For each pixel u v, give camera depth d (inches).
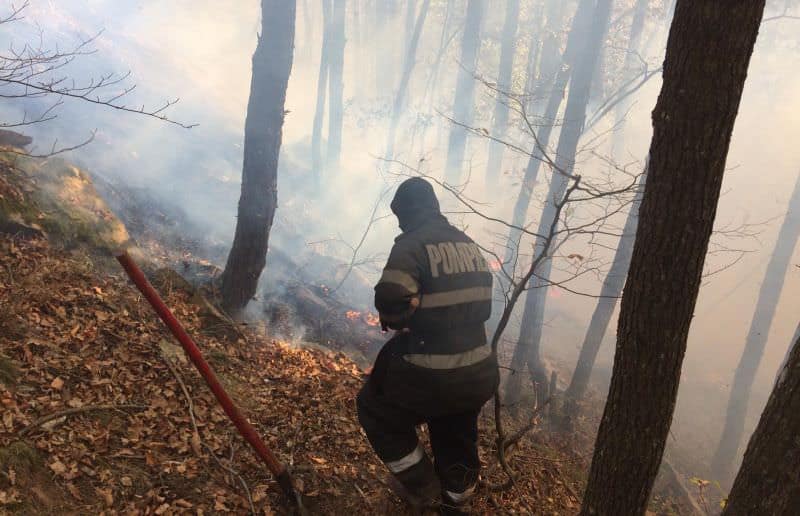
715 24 76.5
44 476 109.7
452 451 122.2
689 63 78.8
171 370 155.0
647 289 86.9
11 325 144.3
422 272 108.3
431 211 118.1
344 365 211.2
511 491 148.4
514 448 160.9
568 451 275.1
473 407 113.3
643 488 95.7
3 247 177.3
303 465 137.6
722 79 77.9
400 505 131.1
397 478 119.1
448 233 115.3
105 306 173.2
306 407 163.3
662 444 93.6
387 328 110.1
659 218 84.0
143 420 134.9
